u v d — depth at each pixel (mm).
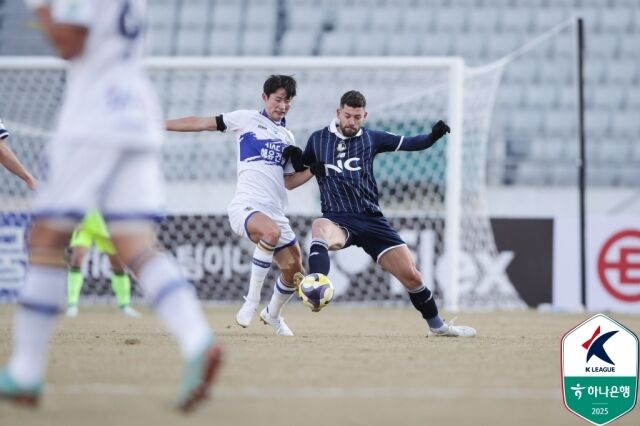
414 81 66375
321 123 59250
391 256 29469
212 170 64562
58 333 29750
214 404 15430
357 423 14109
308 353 23266
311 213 52344
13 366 14641
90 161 14180
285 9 77375
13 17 73750
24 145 61469
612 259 52844
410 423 14203
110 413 14570
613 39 74562
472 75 52719
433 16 76188
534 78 72812
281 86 30781
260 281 30406
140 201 14617
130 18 14648
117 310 49281
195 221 53469
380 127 64562
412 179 58312
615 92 72375
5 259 53031
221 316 43406
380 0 77125
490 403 16109
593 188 66188
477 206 53844
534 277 53000
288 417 14469
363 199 29562
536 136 70062
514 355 23656
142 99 14688
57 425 13648
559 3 76000
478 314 46844
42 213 14391
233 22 77125
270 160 30953
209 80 69812
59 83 62750
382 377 18938
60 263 14945
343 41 75750
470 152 54312
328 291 27531
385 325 37531
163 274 14469
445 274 50438
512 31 75312
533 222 53156
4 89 62406
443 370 20234
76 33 14164
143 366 20188
